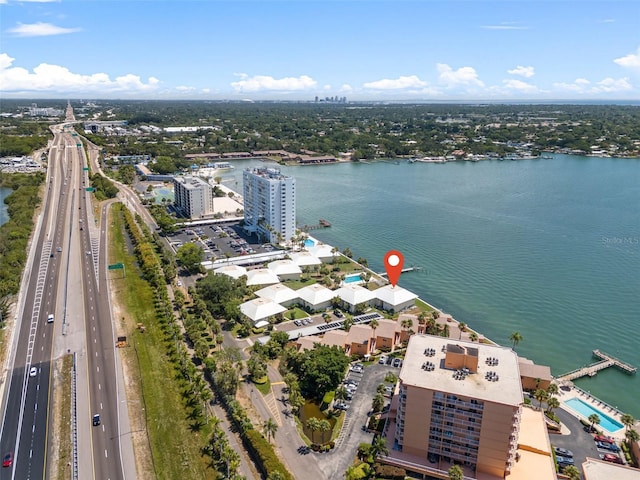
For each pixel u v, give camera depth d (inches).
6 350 6643.7
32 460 4731.8
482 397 4355.3
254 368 6087.6
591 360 7027.6
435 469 4618.6
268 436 5113.2
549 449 4813.0
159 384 5920.3
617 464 4670.3
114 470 4621.1
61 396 5669.3
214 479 4525.1
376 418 5462.6
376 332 7042.3
